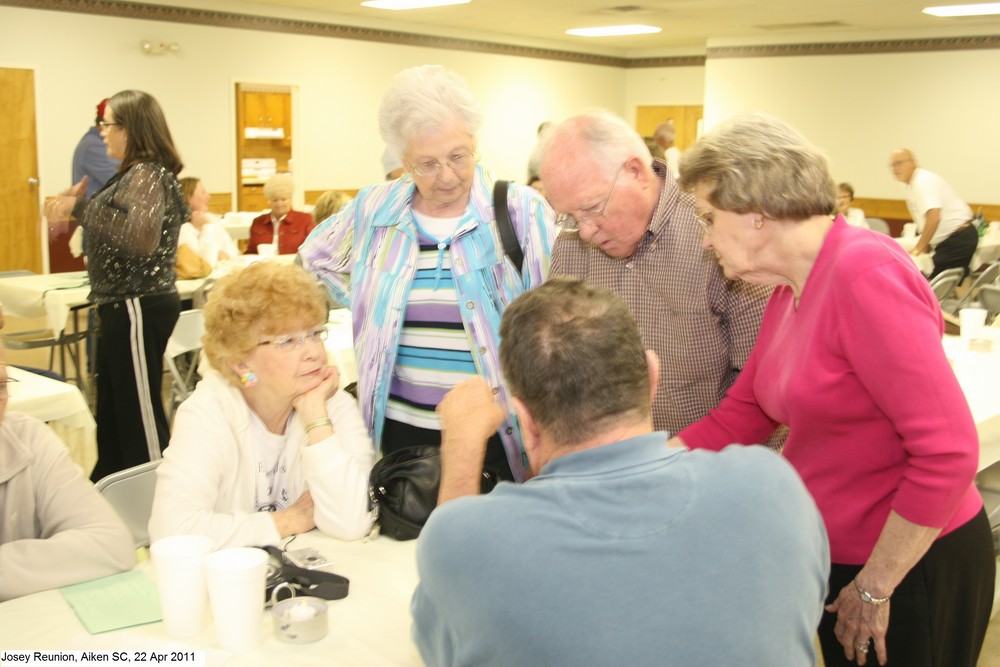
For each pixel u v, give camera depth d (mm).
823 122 11836
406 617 1357
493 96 12703
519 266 1978
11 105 8172
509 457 1969
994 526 2615
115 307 3580
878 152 11430
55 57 8375
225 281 1699
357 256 2066
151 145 3555
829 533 1508
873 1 8797
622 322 1029
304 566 1517
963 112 10719
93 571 1493
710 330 1731
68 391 3047
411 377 1976
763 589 924
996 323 4105
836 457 1476
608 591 891
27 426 1637
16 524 1577
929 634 1499
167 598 1277
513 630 897
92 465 4215
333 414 1840
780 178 1335
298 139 10508
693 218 1703
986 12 9367
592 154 1622
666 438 1025
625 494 945
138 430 3693
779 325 1542
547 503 946
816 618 1012
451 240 1932
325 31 10500
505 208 1963
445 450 1504
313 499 1672
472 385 1558
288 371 1672
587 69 14195
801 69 11914
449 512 977
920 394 1282
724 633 892
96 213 3482
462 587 930
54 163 8508
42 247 8531
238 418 1726
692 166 1427
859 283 1318
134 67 8922
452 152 1825
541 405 1014
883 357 1300
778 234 1393
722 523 936
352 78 10883
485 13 10367
